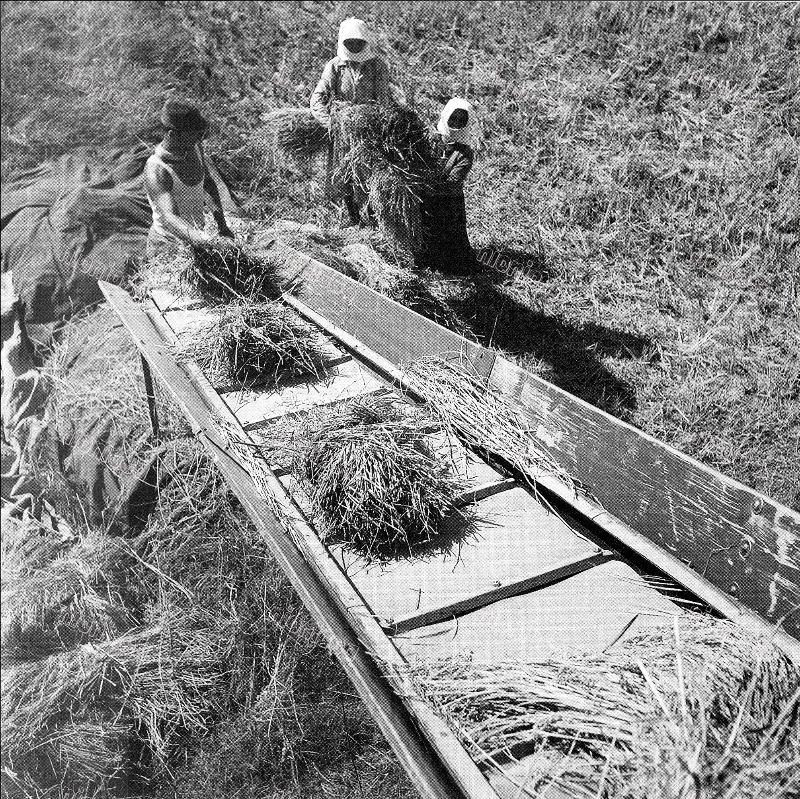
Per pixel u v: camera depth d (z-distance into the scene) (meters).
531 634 3.11
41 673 5.29
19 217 8.47
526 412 4.04
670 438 5.99
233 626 5.32
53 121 9.95
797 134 7.94
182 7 11.92
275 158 8.84
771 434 5.87
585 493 3.73
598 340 6.86
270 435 4.29
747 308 6.83
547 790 2.52
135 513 6.17
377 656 3.07
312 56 10.84
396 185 6.79
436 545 3.58
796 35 8.76
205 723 5.07
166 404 6.43
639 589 3.28
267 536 3.70
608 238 7.70
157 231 6.20
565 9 10.30
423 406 4.25
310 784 4.67
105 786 4.87
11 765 4.97
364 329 5.03
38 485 6.99
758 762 2.35
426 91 9.73
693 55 9.12
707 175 7.85
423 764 2.68
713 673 2.60
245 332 4.77
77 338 7.49
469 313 7.20
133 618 5.67
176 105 5.76
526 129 8.98
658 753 2.41
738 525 3.15
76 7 11.81
